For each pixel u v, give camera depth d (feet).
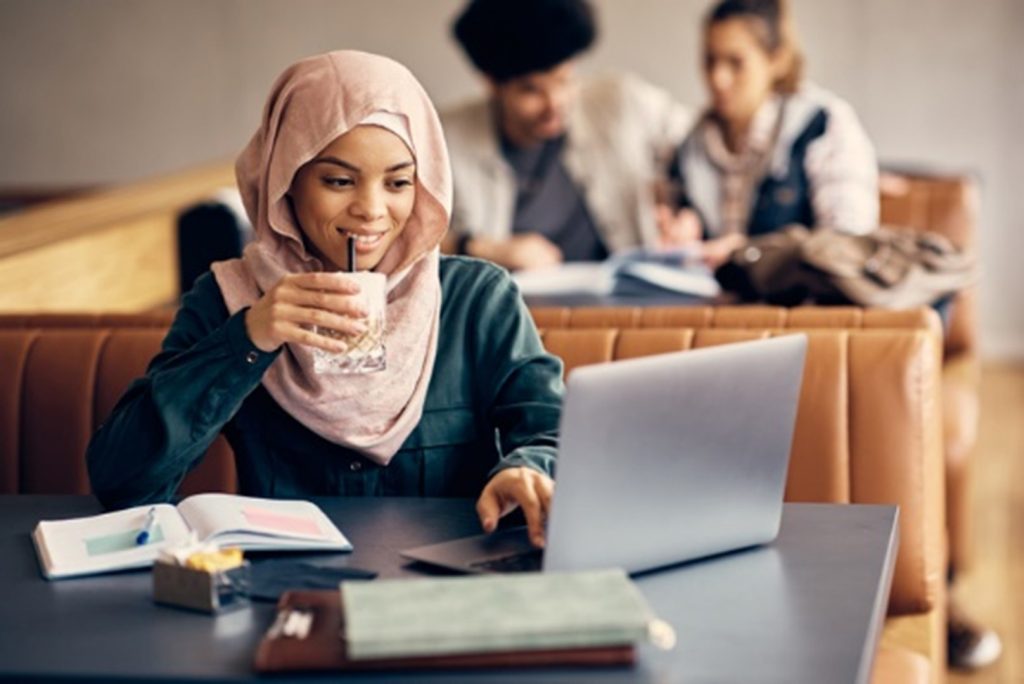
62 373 9.11
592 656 4.90
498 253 15.23
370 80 6.91
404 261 7.28
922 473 8.54
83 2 25.98
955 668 12.89
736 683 4.82
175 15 25.82
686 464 5.87
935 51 24.35
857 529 6.50
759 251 12.14
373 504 6.93
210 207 14.96
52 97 26.35
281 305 6.41
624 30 24.79
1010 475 18.79
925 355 8.55
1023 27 24.04
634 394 5.57
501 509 6.35
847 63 24.61
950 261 11.83
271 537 6.16
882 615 5.85
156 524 6.32
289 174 6.95
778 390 6.08
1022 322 24.73
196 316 7.32
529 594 5.11
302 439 7.29
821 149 15.16
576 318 9.22
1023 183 24.40
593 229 15.96
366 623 4.88
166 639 5.29
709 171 15.51
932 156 24.62
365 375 7.18
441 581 5.23
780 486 6.26
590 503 5.59
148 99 26.18
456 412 7.40
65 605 5.68
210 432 6.71
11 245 11.78
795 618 5.41
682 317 9.12
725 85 15.16
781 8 15.15
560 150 15.93
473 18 15.12
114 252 13.34
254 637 5.29
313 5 25.46
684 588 5.76
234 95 25.98
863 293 11.66
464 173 15.81
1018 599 14.43
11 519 6.91
